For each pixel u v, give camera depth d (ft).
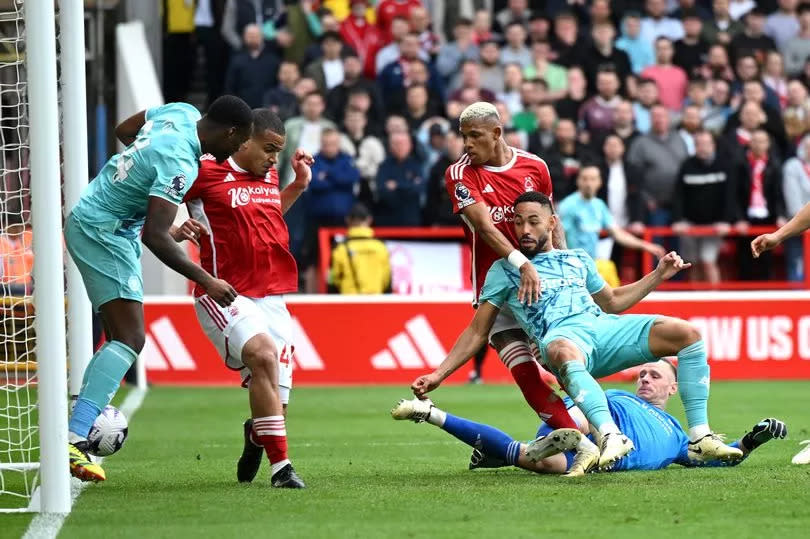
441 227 141.90
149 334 132.26
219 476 66.39
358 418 100.99
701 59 161.68
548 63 156.56
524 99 149.89
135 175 57.57
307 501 55.62
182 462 73.72
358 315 133.69
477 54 157.58
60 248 52.90
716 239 144.97
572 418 64.13
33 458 74.13
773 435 64.23
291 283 64.13
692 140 149.48
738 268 147.43
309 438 87.15
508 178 66.49
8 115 102.99
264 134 62.08
